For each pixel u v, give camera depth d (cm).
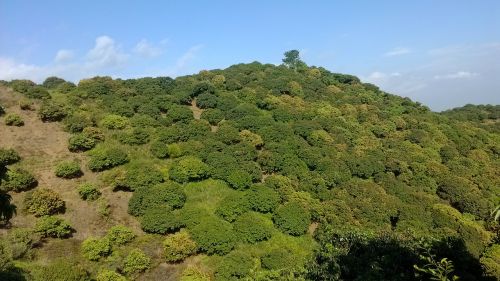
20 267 2033
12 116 3309
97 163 3030
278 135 3781
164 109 4056
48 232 2347
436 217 3177
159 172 3053
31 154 3059
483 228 3170
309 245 2738
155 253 2423
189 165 3119
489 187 3875
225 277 2295
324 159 3569
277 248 2644
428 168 3909
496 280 1884
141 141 3444
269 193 2989
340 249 1564
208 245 2495
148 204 2748
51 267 2011
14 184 2638
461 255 1639
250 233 2653
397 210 3186
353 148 4016
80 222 2569
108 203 2756
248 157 3422
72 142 3188
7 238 2217
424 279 1284
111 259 2317
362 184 3403
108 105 3912
